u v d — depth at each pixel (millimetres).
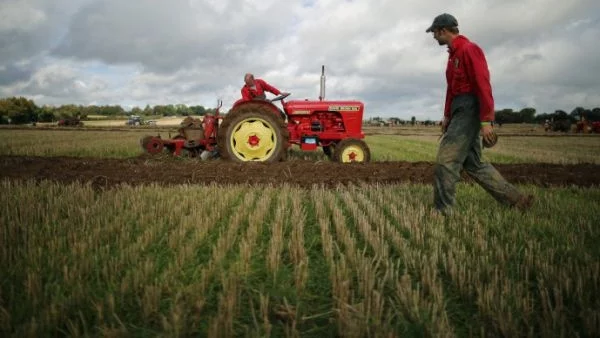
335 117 9016
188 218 3600
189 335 1821
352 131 8930
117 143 15445
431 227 3383
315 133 8859
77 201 4281
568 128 43562
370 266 2479
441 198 4047
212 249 3023
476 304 2123
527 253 2740
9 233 3033
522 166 8422
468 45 3727
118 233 3266
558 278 2277
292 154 10773
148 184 5855
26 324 1737
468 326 1952
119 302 2082
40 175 6250
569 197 5145
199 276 2477
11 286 2113
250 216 3703
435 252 2732
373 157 11469
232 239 3176
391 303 2088
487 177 4219
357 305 2004
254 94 8500
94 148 12828
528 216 3912
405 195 5031
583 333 1859
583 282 2256
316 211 4121
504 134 34531
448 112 4145
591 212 4023
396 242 3037
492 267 2455
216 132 8797
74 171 6738
